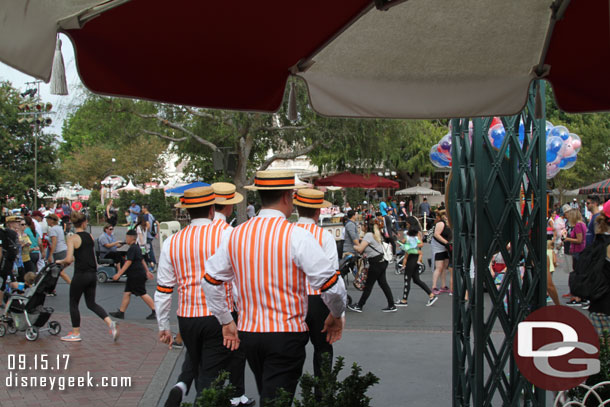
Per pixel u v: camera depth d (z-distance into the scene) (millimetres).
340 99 3383
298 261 3436
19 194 30156
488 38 3156
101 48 2402
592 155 36406
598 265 5082
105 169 48750
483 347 4059
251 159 23703
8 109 30328
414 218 11344
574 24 2994
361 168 23828
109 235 15219
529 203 4258
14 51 1811
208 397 2582
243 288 3527
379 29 3074
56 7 1923
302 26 2666
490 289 4086
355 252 11164
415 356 7418
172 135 22000
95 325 9422
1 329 8617
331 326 3812
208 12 2398
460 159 4293
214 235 4473
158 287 4656
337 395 2594
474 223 4137
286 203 3676
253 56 2826
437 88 3469
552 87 3479
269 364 3477
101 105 17328
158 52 2549
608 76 3352
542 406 4191
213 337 4461
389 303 10602
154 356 7367
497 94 3494
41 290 8234
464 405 4355
